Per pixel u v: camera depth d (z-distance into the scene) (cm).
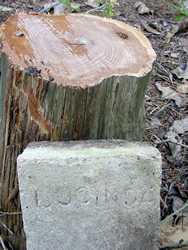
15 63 65
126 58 69
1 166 73
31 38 71
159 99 114
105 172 64
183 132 103
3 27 73
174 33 138
